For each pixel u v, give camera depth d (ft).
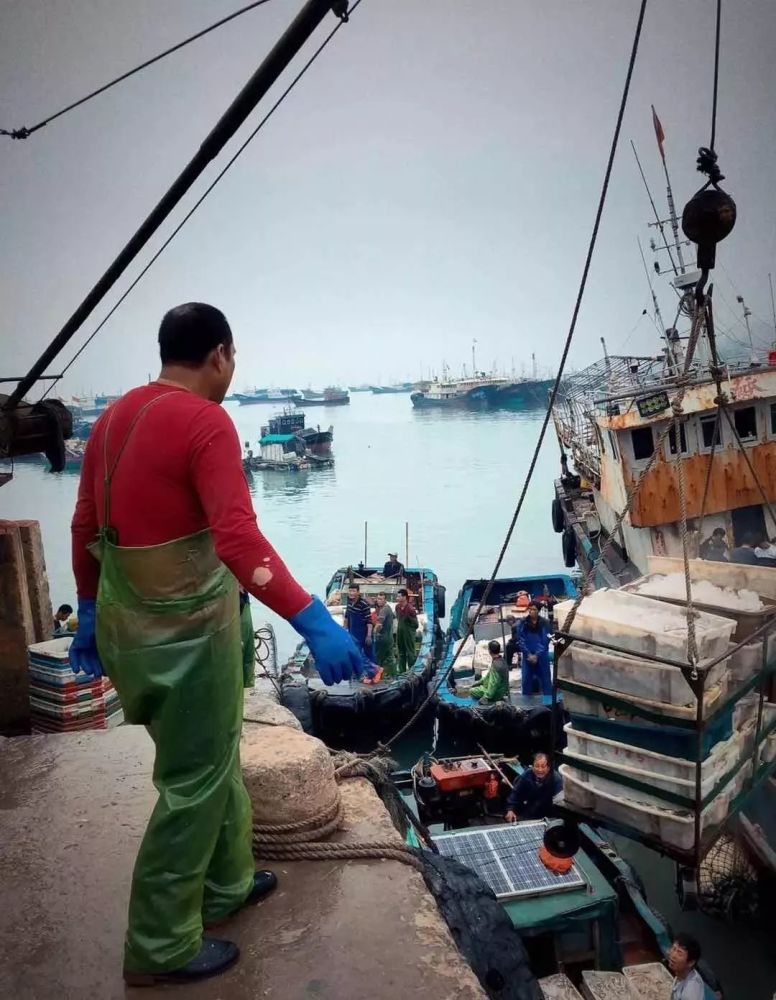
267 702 13.57
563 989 20.66
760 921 28.22
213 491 6.52
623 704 7.89
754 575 9.45
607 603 8.47
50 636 17.43
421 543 102.01
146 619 6.72
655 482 42.52
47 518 102.12
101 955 7.61
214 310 7.42
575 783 8.48
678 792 7.71
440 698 45.42
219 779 7.14
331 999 6.98
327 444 155.74
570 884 21.90
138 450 6.67
